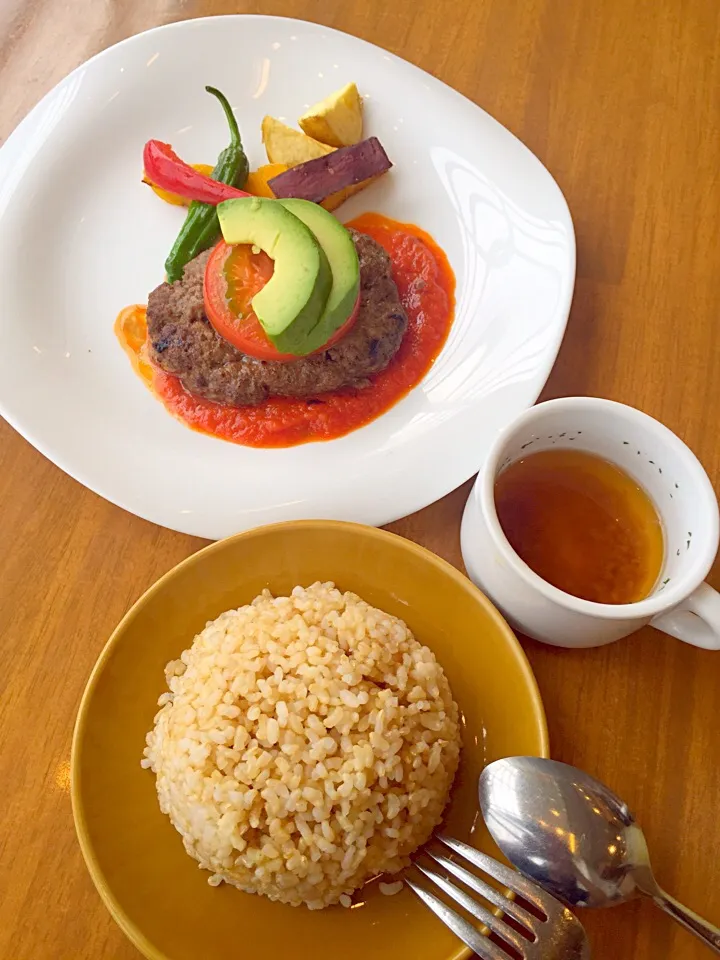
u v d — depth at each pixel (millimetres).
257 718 289
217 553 319
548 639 317
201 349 403
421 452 378
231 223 390
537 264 416
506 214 434
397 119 463
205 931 278
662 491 301
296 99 475
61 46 490
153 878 286
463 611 319
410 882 283
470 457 370
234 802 275
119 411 397
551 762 279
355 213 457
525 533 317
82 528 364
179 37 471
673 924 295
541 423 292
